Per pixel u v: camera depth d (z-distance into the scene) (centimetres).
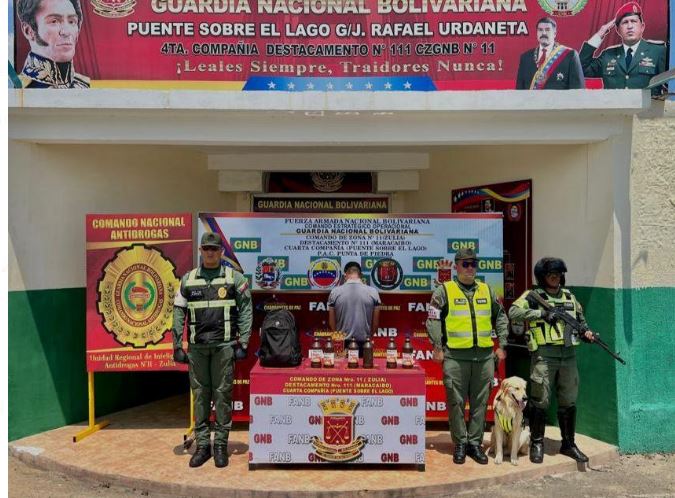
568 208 651
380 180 858
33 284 641
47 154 654
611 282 600
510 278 724
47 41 626
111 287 624
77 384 686
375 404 528
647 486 521
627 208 603
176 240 626
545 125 616
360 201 920
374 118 620
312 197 913
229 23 634
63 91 587
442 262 643
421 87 635
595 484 525
